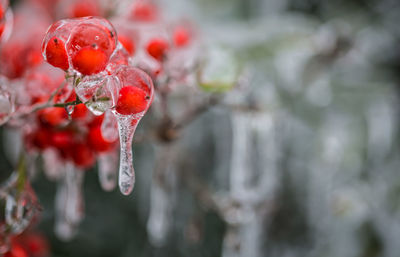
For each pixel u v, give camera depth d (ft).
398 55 1.99
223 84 1.10
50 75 1.01
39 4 1.44
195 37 1.40
